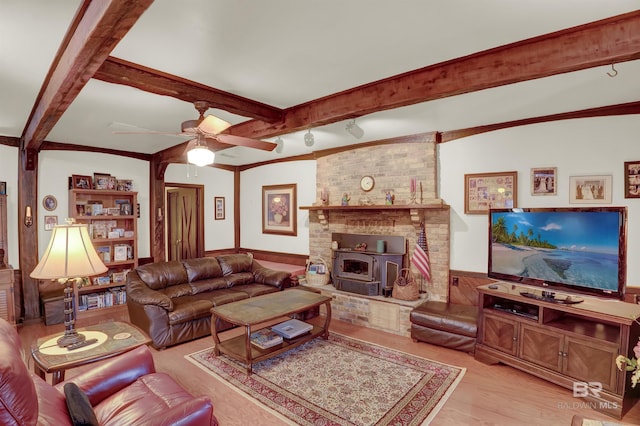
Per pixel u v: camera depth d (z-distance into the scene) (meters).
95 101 3.18
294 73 2.59
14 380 1.07
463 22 1.91
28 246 4.70
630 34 1.87
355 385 2.99
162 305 3.74
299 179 6.30
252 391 2.89
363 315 4.54
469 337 3.58
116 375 2.10
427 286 4.57
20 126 4.15
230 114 3.66
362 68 2.52
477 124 4.11
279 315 3.35
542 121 3.79
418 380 3.07
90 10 1.63
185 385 2.99
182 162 6.14
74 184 5.05
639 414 2.59
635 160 3.33
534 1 1.71
